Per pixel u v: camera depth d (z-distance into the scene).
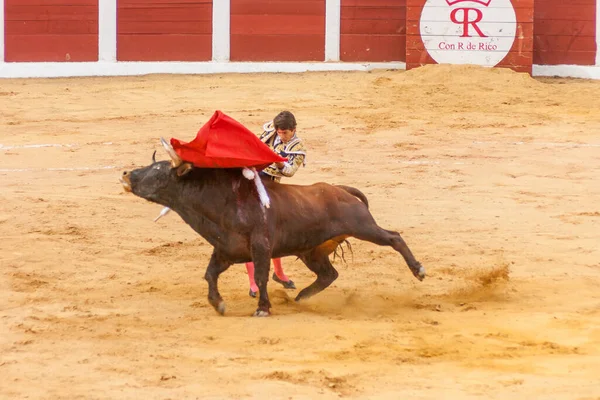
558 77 50.28
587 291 19.03
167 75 50.56
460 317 17.08
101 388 12.87
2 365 13.95
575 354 14.73
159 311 17.36
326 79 48.03
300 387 12.86
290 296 18.81
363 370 13.70
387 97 43.56
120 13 50.97
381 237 17.72
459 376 13.45
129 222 25.03
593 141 35.53
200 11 50.84
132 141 35.50
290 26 50.84
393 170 31.39
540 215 26.05
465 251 22.36
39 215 25.48
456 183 29.73
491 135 36.66
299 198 17.28
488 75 46.62
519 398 12.45
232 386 12.92
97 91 45.88
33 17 50.97
